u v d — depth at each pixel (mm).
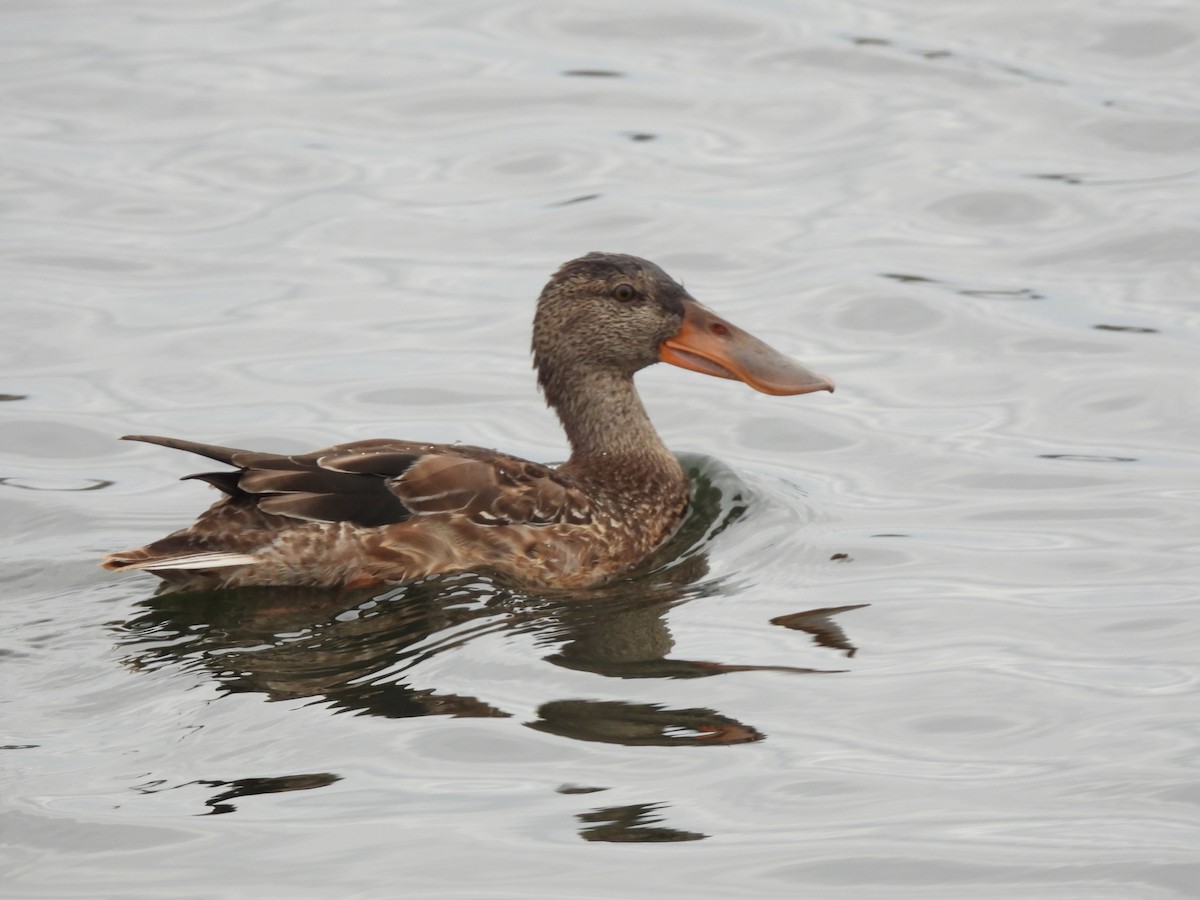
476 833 9570
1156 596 12820
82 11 28438
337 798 9945
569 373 14703
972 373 18047
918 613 12625
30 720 10836
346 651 11789
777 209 21859
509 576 13164
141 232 21328
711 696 11203
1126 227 20922
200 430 16828
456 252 20969
